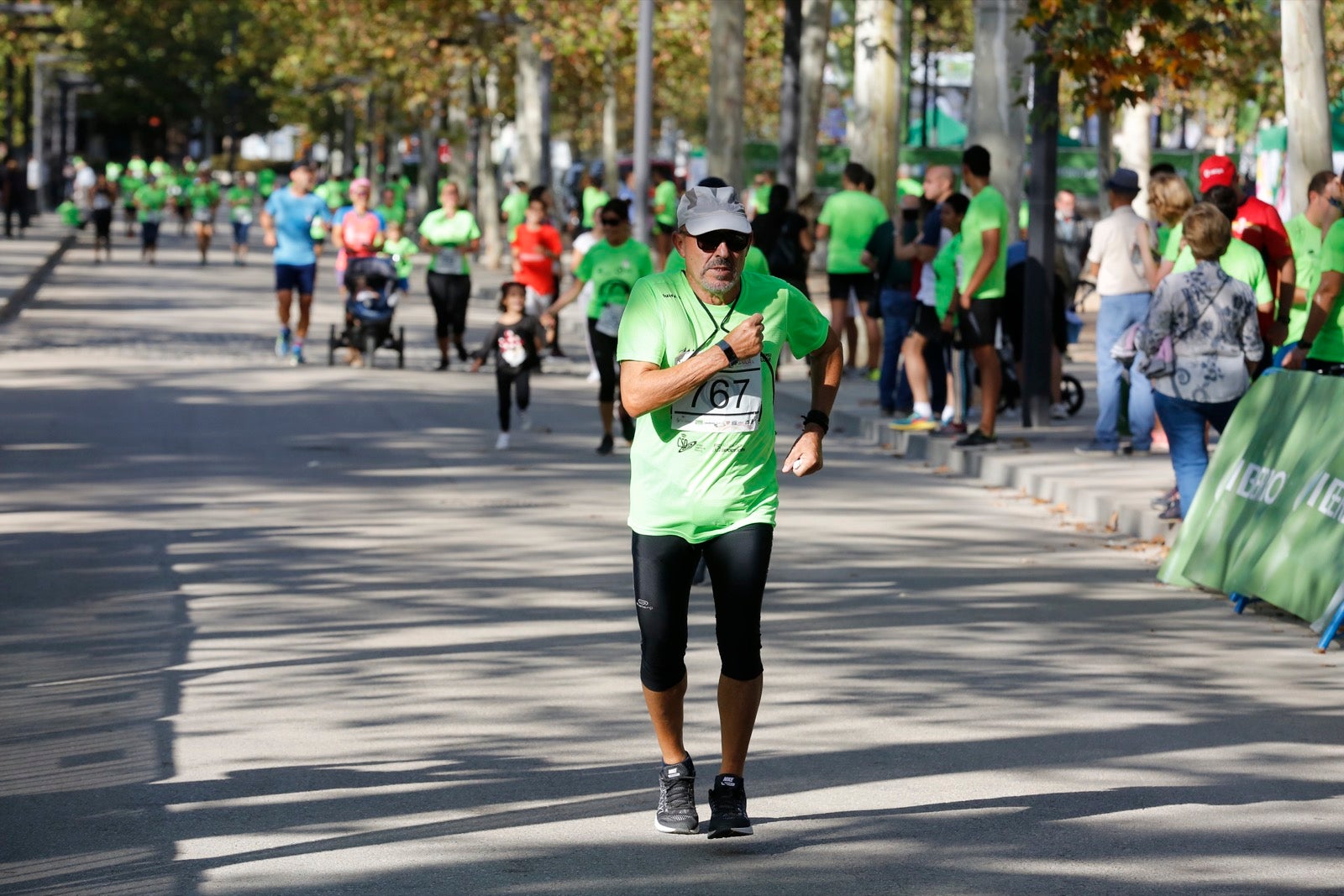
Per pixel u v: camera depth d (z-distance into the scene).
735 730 16.80
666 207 106.88
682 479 16.61
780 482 41.00
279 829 16.91
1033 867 16.05
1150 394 42.44
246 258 130.75
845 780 18.70
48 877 15.57
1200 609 27.89
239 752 19.38
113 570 28.86
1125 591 29.17
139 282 101.50
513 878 15.66
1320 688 23.00
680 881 15.65
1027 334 48.19
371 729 20.36
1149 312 30.27
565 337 82.44
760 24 112.56
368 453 43.06
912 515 36.66
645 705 21.50
